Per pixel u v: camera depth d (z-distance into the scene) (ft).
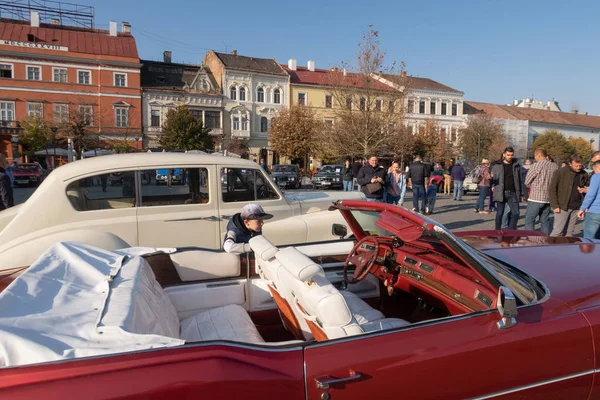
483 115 165.68
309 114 144.15
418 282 9.20
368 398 5.61
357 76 89.56
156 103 144.15
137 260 8.52
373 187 31.58
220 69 151.33
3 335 5.11
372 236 10.43
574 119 217.97
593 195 20.40
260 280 10.75
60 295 6.44
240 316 9.66
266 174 17.39
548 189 23.93
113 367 4.93
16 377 4.71
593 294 7.38
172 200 15.64
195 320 9.59
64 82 134.00
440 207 49.37
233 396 5.08
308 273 6.81
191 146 131.75
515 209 26.50
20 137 126.52
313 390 5.44
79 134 118.93
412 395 5.82
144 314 6.75
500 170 26.53
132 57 140.77
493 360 6.19
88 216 14.35
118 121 140.46
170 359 5.13
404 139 93.50
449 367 5.98
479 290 7.63
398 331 6.14
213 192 16.15
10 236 13.56
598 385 6.80
